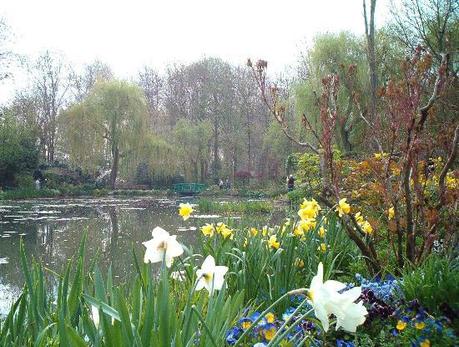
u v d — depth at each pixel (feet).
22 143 119.96
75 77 147.43
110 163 143.33
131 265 28.07
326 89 16.87
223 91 153.79
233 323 8.73
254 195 121.08
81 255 8.26
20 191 109.09
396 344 9.77
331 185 17.58
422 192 14.79
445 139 15.89
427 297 11.36
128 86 120.98
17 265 29.37
